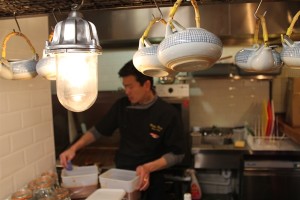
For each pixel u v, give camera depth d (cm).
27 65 92
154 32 178
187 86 215
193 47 59
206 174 244
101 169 192
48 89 150
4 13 94
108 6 90
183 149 163
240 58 78
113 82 261
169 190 206
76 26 62
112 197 111
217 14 204
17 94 125
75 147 168
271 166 205
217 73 230
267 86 261
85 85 68
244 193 207
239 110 265
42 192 109
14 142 123
